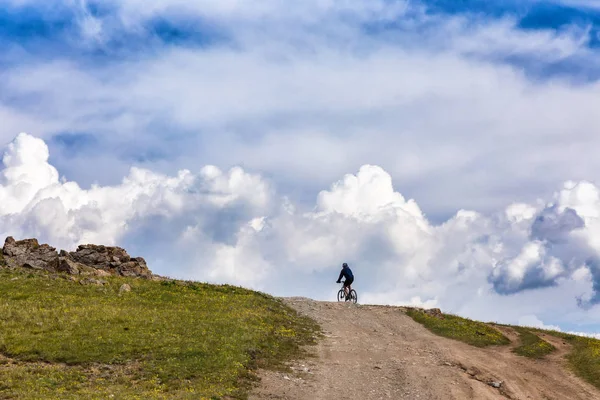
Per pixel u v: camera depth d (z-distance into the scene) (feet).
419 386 95.61
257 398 82.64
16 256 152.76
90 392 76.79
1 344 94.02
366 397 88.43
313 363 105.09
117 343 98.48
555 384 107.55
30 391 75.25
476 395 93.20
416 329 149.07
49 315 112.57
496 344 140.36
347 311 163.94
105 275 157.07
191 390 81.25
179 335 106.52
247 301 148.56
